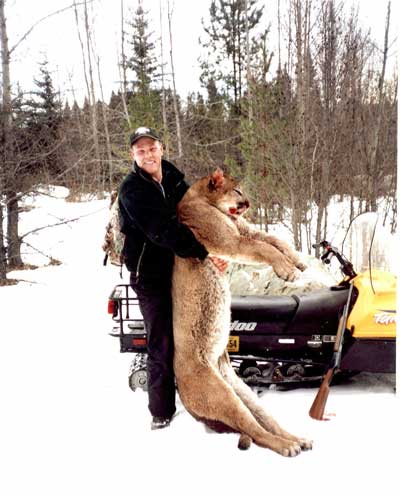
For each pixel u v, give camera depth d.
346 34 8.09
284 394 3.57
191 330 2.97
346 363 3.44
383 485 2.43
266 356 3.64
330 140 8.03
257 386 3.68
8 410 3.44
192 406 2.98
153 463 2.72
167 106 16.95
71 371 4.15
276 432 2.92
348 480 2.49
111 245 3.62
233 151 13.49
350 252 4.26
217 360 3.14
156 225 2.87
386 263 3.77
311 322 3.56
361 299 3.50
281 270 2.74
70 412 3.38
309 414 3.08
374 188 8.73
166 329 3.12
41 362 4.39
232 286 4.88
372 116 8.95
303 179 8.13
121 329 3.68
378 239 3.85
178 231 2.85
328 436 2.93
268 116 8.66
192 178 12.16
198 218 2.92
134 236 3.12
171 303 3.15
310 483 2.48
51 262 10.09
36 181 9.15
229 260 2.91
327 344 3.58
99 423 3.22
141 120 11.96
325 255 3.74
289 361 3.56
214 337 2.99
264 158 8.72
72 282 8.20
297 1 8.21
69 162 11.30
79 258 10.48
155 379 3.12
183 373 3.00
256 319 3.61
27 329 5.48
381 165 8.89
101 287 7.77
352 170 8.77
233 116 14.89
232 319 3.62
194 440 2.96
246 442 2.82
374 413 3.18
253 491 2.43
